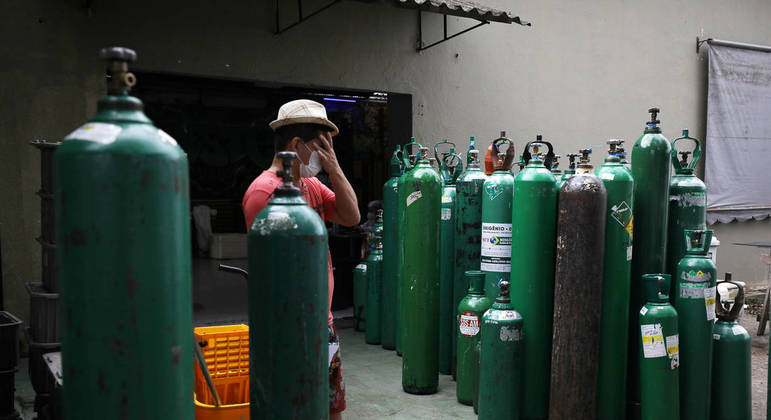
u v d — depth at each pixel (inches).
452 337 153.5
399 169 179.0
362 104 390.6
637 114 288.0
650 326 104.1
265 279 60.9
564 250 107.0
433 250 136.2
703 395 107.9
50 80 171.5
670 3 293.7
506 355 111.3
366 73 221.0
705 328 107.1
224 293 287.0
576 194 105.1
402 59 228.5
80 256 43.9
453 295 153.4
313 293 62.0
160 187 45.3
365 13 219.3
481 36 245.9
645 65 288.5
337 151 395.5
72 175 43.5
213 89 419.8
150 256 45.1
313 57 209.8
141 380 45.4
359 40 218.7
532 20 257.8
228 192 523.2
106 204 43.5
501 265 127.4
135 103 47.3
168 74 192.2
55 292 118.1
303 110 83.6
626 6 282.4
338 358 88.4
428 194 133.6
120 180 43.6
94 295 44.0
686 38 298.8
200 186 510.9
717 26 307.1
